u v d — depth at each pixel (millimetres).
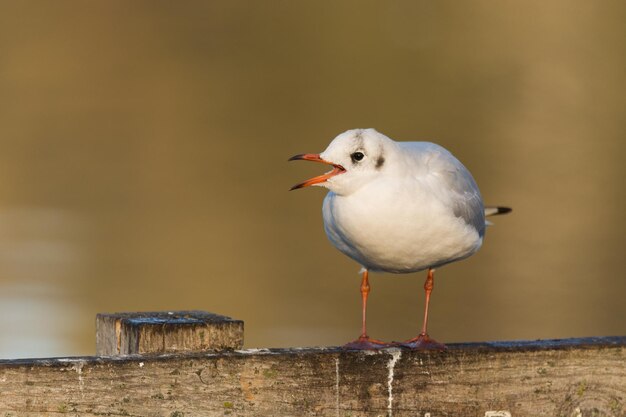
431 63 32688
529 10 36312
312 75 31797
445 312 15469
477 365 5773
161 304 15086
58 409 4973
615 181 23062
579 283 16984
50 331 13766
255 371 5316
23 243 17453
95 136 25438
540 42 33875
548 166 23875
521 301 16078
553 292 16484
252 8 36469
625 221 20391
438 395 5711
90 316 14383
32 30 33688
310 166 23469
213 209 20125
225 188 21609
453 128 27219
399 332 14484
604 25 34750
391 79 31344
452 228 6602
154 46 33312
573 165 24031
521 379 5848
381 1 37125
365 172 6457
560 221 20188
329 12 36656
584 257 18312
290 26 35406
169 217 19594
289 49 33781
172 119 27219
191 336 5543
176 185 21688
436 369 5699
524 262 17859
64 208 19859
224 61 32688
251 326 14266
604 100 29938
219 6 36781
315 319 14641
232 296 15484
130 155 23938
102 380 5043
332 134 26453
